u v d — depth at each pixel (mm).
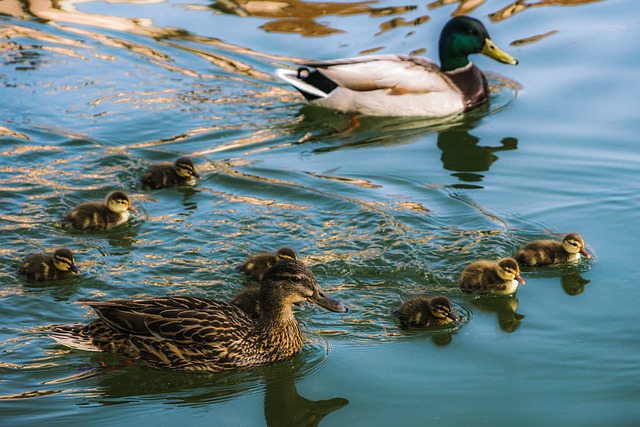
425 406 6887
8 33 14898
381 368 7422
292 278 7441
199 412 6883
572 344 7688
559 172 10836
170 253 9070
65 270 8469
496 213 9867
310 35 14883
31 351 7500
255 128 12227
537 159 11227
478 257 8977
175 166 10531
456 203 10078
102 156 11156
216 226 9594
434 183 10633
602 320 8023
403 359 7539
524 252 8938
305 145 11773
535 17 15234
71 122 12047
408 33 14758
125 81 13359
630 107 12398
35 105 12492
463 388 7113
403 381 7230
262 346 7480
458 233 9414
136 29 15195
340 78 12852
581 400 6918
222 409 6926
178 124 12180
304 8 15992
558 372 7289
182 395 7121
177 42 14703
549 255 8906
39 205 9938
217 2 16188
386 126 12594
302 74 13453
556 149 11469
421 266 8828
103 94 12922
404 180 10688
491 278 8445
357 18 15461
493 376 7266
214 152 11453
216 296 8344
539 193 10328
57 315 7996
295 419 6773
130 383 7246
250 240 9305
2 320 7906
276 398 7070
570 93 12953
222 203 10133
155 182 10484
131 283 8500
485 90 13250
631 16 15039
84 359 7430
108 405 6938
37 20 15492
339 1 16078
